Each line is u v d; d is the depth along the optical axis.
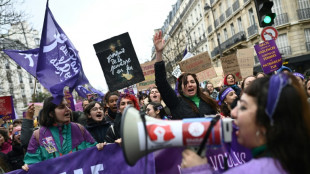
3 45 14.98
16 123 6.01
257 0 6.25
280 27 22.77
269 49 5.93
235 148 2.20
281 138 1.16
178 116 3.22
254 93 1.26
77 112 5.37
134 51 4.34
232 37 28.81
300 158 1.14
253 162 1.21
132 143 1.40
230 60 7.60
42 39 3.82
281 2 22.84
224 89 4.14
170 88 3.11
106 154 3.12
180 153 2.36
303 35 22.61
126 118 1.44
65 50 3.87
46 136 3.09
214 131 1.31
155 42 2.95
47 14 3.88
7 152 4.98
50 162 3.03
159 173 2.38
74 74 3.78
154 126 1.39
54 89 3.18
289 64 22.78
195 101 3.38
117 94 4.81
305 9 22.52
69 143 3.16
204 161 1.35
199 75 7.08
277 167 1.15
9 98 7.16
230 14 29.06
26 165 2.99
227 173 1.24
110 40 4.36
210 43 35.34
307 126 1.17
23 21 14.73
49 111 3.10
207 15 35.09
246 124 1.26
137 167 3.00
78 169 3.06
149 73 7.88
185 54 7.75
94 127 4.21
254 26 24.73
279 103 1.17
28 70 4.36
